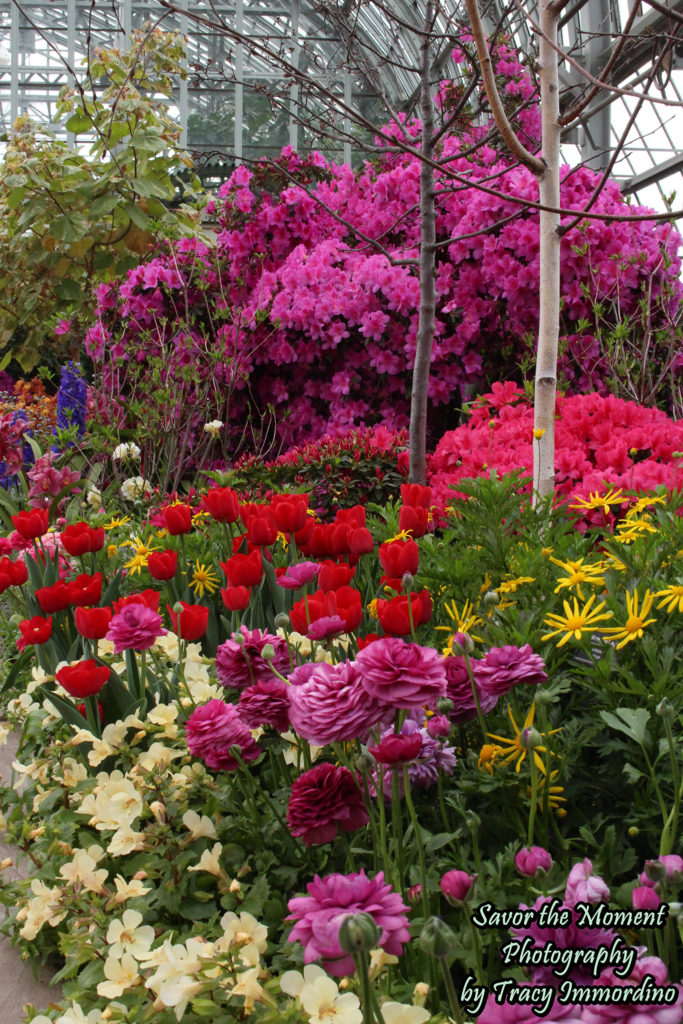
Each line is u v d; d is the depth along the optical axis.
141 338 6.06
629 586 1.50
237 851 1.44
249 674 1.45
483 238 5.12
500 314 5.31
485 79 1.96
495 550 1.79
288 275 5.59
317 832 1.16
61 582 1.93
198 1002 1.10
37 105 16.11
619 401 3.30
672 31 2.11
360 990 1.03
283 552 2.61
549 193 2.46
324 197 6.25
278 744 1.61
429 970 1.12
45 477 3.44
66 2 14.16
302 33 12.96
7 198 7.10
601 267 4.78
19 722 2.13
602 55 9.17
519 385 5.26
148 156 7.25
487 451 3.16
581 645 1.25
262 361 5.86
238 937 1.18
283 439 5.76
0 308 7.99
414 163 5.59
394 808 1.18
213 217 6.86
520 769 1.23
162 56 7.23
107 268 7.58
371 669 1.04
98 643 2.09
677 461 2.74
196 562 2.56
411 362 5.27
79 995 1.25
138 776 1.57
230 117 13.52
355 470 3.90
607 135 10.55
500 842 1.31
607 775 1.30
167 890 1.39
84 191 6.93
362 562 2.30
